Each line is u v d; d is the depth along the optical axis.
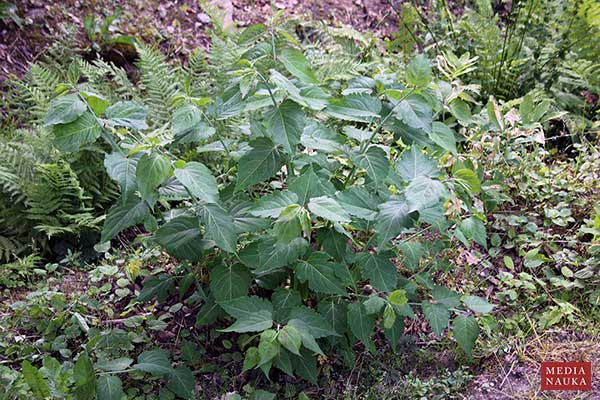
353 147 2.68
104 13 4.49
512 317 2.98
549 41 4.54
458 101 2.76
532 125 3.38
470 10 4.58
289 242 2.05
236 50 3.79
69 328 2.68
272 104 2.23
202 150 2.54
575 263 3.13
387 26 5.28
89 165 3.34
